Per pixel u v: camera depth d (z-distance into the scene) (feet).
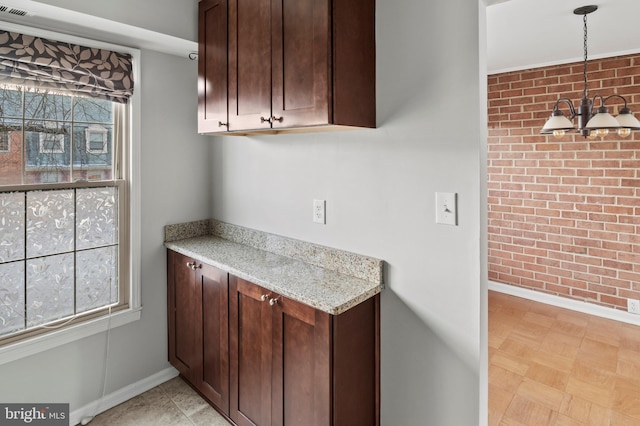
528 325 10.37
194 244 7.48
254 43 5.50
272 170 6.88
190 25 6.72
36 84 5.84
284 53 5.08
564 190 11.19
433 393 4.98
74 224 6.48
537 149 11.59
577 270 11.15
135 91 6.98
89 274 6.70
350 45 4.83
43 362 6.19
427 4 4.74
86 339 6.66
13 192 5.80
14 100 5.75
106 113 6.77
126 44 6.80
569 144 11.00
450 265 4.73
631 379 7.89
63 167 6.30
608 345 9.28
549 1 7.04
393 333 5.30
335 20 4.63
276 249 6.82
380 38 5.17
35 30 5.82
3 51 5.48
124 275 7.15
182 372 7.43
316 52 4.70
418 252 5.00
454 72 4.57
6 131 5.70
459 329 4.69
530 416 6.81
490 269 12.89
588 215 10.84
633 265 10.23
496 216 12.58
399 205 5.15
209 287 6.56
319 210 6.13
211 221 8.30
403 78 4.99
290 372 5.15
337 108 4.68
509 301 11.97
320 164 6.08
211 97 6.35
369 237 5.51
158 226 7.52
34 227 6.04
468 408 4.68
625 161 10.15
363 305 5.12
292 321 5.08
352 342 4.93
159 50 7.23
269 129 5.49
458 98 4.55
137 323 7.31
